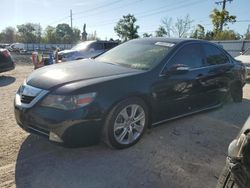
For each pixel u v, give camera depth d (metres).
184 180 3.18
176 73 4.25
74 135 3.33
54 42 91.12
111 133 3.59
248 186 1.82
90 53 13.39
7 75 11.20
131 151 3.79
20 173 3.16
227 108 6.17
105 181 3.07
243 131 2.13
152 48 4.68
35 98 3.45
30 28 96.44
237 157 1.89
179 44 4.69
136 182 3.09
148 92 3.92
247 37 48.41
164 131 4.58
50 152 3.68
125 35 59.03
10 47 48.16
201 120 5.24
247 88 9.13
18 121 3.67
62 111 3.28
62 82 3.49
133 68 4.22
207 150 3.97
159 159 3.62
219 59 5.59
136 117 3.94
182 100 4.56
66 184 2.99
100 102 3.42
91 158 3.55
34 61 14.45
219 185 2.17
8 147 3.78
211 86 5.20
